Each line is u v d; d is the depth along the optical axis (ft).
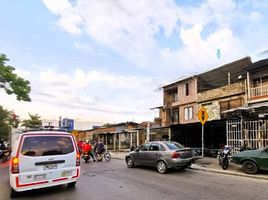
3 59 72.18
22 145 25.43
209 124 67.41
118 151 105.60
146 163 43.60
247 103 69.51
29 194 26.23
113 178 35.40
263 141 46.91
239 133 51.31
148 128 90.38
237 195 24.75
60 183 26.66
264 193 25.55
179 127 79.66
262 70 67.00
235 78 94.02
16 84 74.38
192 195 24.79
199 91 96.89
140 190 27.30
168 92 115.85
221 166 43.70
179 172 40.60
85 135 175.11
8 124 164.96
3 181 34.68
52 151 26.68
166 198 23.73
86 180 33.91
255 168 36.19
